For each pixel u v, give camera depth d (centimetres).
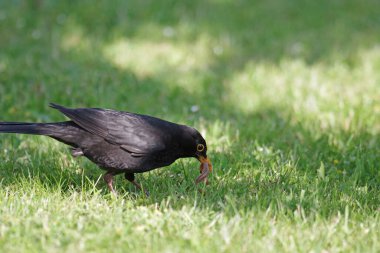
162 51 1770
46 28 1891
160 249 693
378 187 969
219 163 1019
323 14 2216
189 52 1777
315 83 1499
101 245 695
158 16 2048
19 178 911
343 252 711
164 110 1333
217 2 2253
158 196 875
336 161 1061
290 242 724
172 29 1948
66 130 877
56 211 787
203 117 1311
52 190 875
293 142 1153
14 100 1346
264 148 1095
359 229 773
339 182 958
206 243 704
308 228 766
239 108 1384
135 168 888
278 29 2020
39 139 1110
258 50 1830
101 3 2097
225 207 805
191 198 839
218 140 1145
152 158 888
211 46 1838
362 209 834
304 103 1369
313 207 823
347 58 1736
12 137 1112
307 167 1016
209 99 1433
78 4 2077
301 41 1908
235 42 1875
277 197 848
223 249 694
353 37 1967
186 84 1519
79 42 1795
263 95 1443
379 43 1900
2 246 685
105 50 1739
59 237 713
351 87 1499
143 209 798
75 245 694
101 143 876
